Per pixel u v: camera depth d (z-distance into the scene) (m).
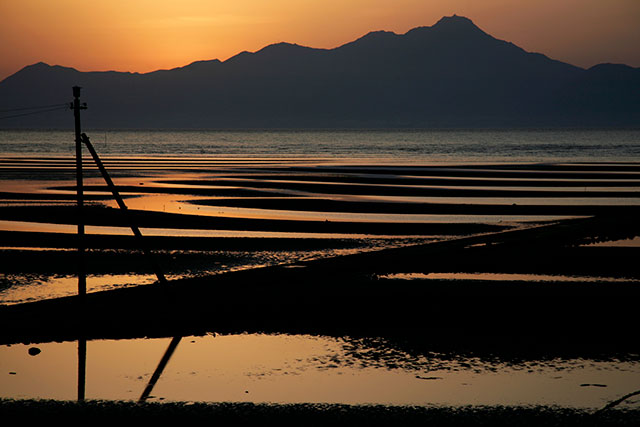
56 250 48.97
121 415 19.81
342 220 67.19
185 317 30.23
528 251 47.66
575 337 27.47
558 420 19.28
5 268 42.41
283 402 20.77
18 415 19.84
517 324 29.44
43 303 32.00
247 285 36.25
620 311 31.53
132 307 31.53
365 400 20.86
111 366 24.12
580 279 38.91
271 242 53.59
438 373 23.28
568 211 75.88
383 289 36.03
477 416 19.62
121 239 54.25
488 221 67.62
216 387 22.03
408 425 19.09
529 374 23.08
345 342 26.89
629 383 22.19
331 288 36.09
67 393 21.56
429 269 41.28
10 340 27.14
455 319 30.28
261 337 27.55
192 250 49.62
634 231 56.75
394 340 27.12
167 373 23.41
